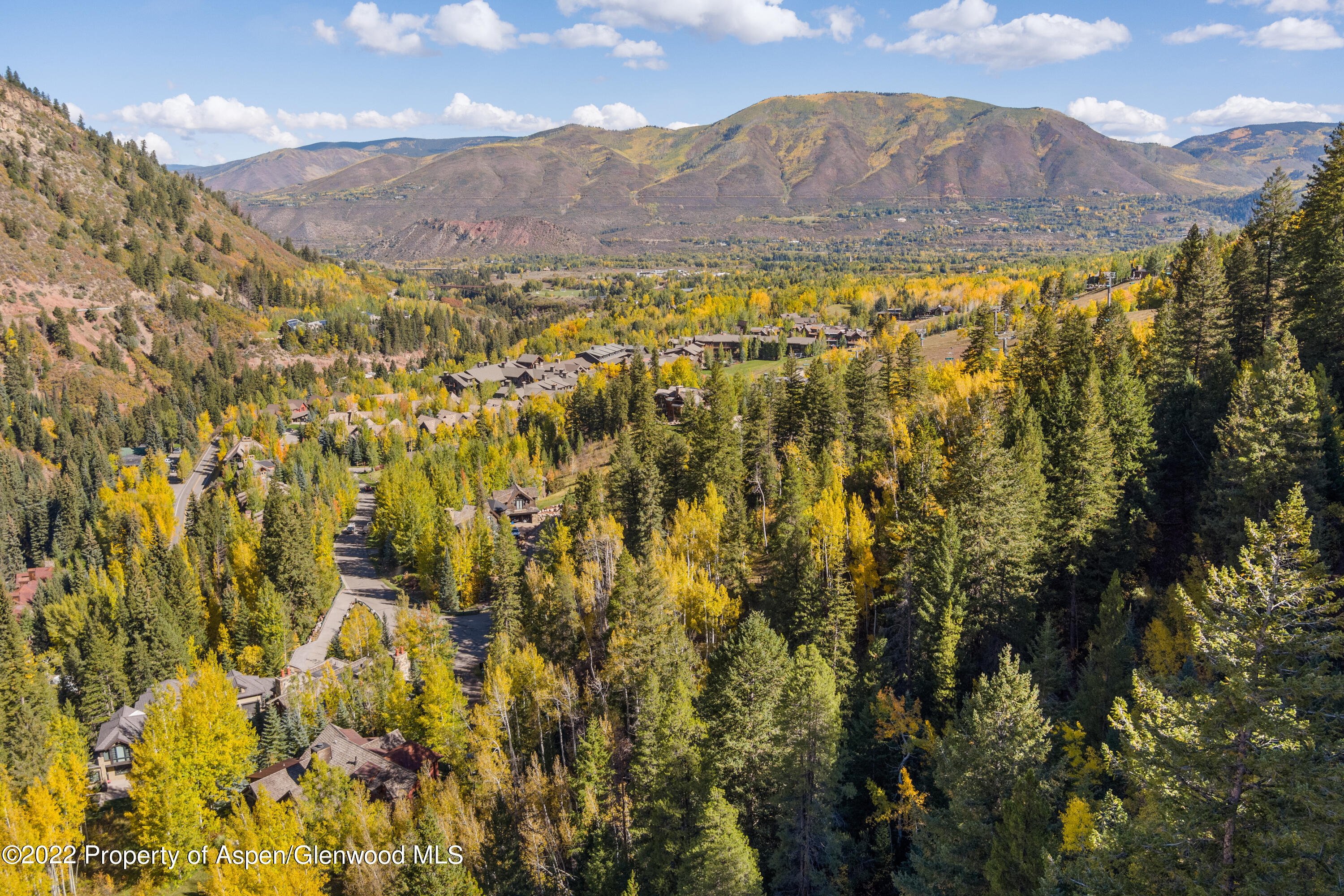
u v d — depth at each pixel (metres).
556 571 82.81
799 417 102.00
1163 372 73.31
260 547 117.38
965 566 54.38
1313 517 43.91
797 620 57.31
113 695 88.94
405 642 89.12
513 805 51.50
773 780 45.78
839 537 66.12
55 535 170.25
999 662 53.75
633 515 92.88
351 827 49.59
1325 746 20.88
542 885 46.31
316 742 67.38
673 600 67.00
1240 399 52.56
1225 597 23.78
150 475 194.75
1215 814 22.03
